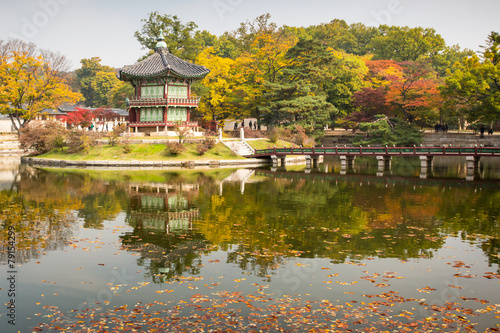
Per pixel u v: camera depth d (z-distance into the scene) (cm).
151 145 5994
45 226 2302
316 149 5844
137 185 3841
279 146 6906
